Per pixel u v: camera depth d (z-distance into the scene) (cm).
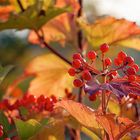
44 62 107
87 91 65
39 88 107
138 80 70
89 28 95
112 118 70
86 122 72
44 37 105
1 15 107
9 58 272
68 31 107
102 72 70
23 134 76
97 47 96
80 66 70
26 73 108
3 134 79
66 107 70
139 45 102
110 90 66
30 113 84
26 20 95
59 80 107
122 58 71
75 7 107
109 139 73
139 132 78
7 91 105
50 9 95
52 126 80
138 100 82
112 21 94
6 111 84
